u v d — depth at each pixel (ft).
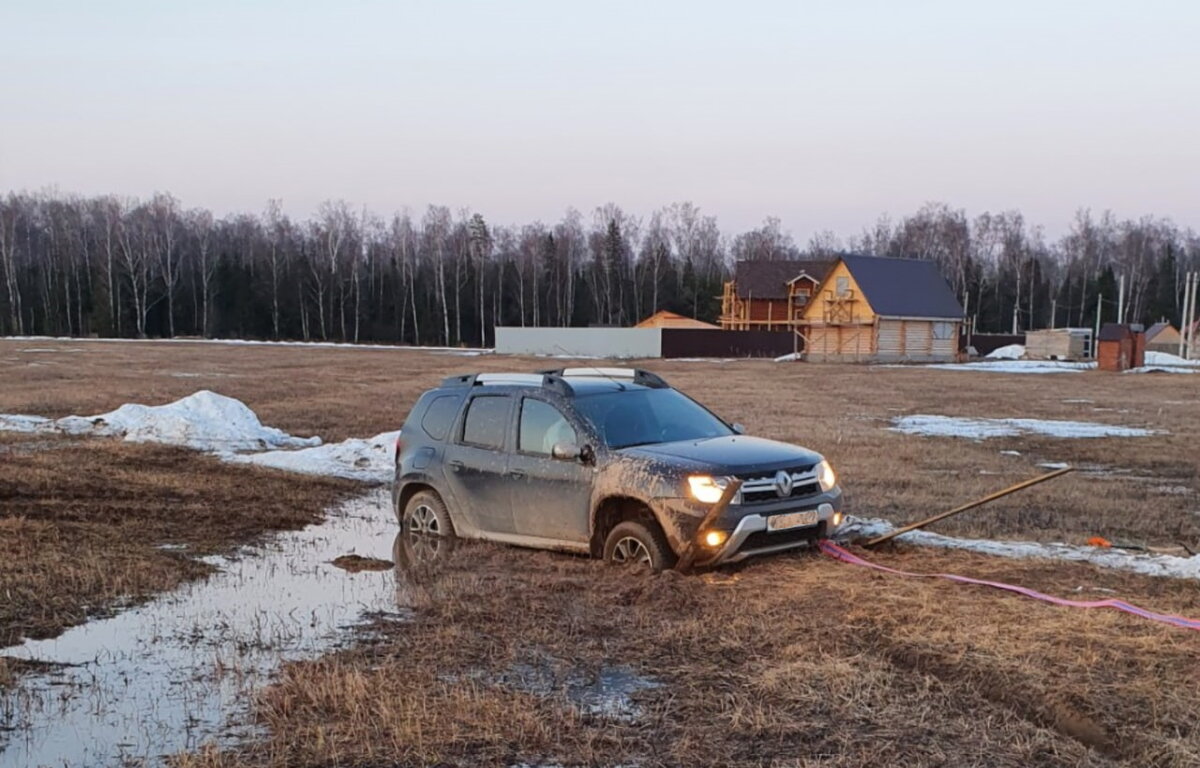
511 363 172.76
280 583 25.93
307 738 15.61
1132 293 350.23
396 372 139.85
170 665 19.38
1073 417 79.36
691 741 15.35
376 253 361.92
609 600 23.32
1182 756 14.48
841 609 22.08
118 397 86.69
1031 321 328.49
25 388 96.12
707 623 21.34
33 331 321.52
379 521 35.22
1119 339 156.04
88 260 328.29
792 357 201.77
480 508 29.81
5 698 17.54
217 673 18.84
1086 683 17.28
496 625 21.66
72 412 73.26
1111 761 14.70
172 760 14.92
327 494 40.68
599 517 27.04
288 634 21.39
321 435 63.57
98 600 23.81
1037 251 406.41
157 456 49.98
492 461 29.48
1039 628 20.33
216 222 391.45
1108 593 23.35
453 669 18.92
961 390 111.45
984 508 36.68
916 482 42.80
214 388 102.27
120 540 30.27
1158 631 20.10
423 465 31.45
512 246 387.55
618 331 212.43
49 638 21.06
